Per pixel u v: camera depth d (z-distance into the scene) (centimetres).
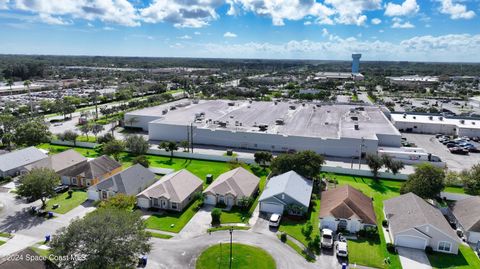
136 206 5572
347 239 4669
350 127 9825
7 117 10506
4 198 5884
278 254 4284
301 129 9650
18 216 5206
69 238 3431
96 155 8588
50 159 7062
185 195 5625
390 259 4209
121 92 18312
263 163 7712
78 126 11962
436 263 4144
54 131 11194
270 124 10262
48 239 4512
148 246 3769
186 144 8750
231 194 5609
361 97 19825
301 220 5178
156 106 13312
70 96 17162
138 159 7312
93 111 14588
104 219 3662
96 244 3388
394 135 8975
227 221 5134
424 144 10244
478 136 11025
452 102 17900
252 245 4475
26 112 13575
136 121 11512
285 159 6562
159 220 5134
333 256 4259
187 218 5212
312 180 6412
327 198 5547
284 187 5488
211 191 5703
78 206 5581
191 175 6306
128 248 3488
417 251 4400
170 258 4153
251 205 5706
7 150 8856
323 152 8775
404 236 4472
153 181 6550
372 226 4781
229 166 7569
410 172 7550
